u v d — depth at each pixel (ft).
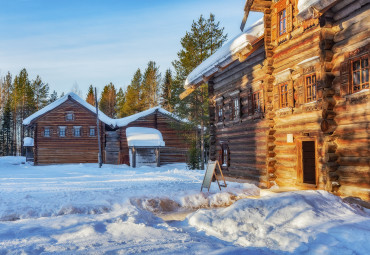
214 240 20.22
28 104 224.53
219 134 58.95
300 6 28.14
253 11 42.37
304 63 34.45
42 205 31.71
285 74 38.11
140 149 110.42
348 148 28.04
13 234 20.12
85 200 34.88
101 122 120.67
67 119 120.06
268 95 41.39
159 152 108.68
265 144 42.75
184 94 59.72
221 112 58.13
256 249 17.42
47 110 118.32
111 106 248.32
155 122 120.37
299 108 35.91
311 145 46.98
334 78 29.53
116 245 17.67
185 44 106.52
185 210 33.83
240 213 23.12
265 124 42.65
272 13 41.22
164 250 16.69
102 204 32.60
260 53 44.37
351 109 27.73
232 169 53.16
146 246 17.44
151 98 202.49
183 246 17.49
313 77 34.42
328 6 26.55
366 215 22.40
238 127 51.26
